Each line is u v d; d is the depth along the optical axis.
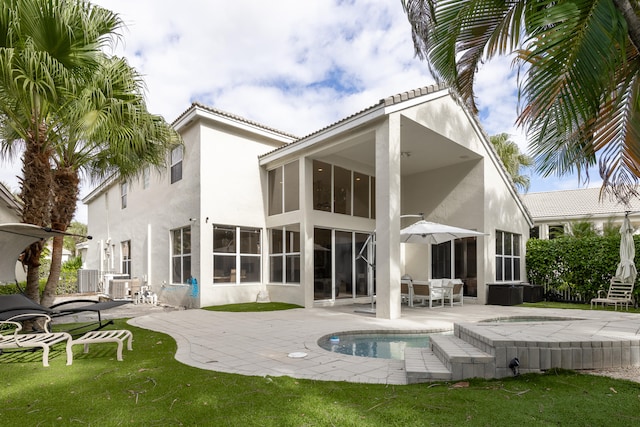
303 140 11.52
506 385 3.95
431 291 11.20
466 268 13.40
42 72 6.09
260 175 13.25
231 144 12.48
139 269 15.66
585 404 3.39
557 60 3.14
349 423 3.12
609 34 2.97
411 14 4.70
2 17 5.87
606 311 10.59
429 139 11.51
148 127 7.71
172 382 4.27
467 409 3.34
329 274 12.48
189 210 12.16
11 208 13.39
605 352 4.37
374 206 14.42
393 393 3.85
